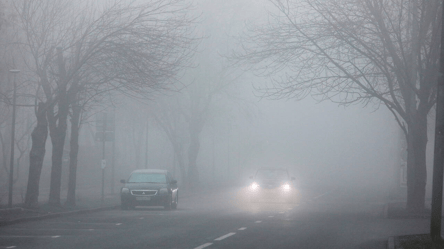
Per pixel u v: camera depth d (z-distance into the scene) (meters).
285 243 23.62
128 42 38.81
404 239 23.19
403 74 38.09
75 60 40.94
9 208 35.91
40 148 39.47
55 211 39.38
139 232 27.64
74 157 44.56
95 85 42.94
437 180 21.69
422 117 39.56
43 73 40.59
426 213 39.62
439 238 21.55
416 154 40.06
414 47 39.06
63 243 23.03
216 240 24.41
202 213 41.22
